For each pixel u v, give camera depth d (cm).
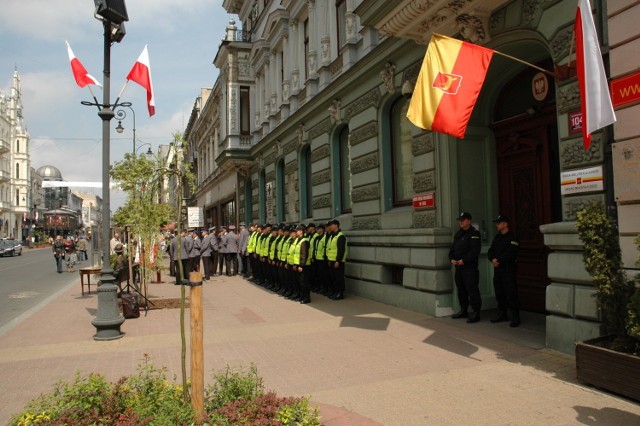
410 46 988
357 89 1241
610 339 516
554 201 801
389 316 916
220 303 1191
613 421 416
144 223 1176
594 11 596
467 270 821
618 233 553
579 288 590
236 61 2661
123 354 705
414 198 982
